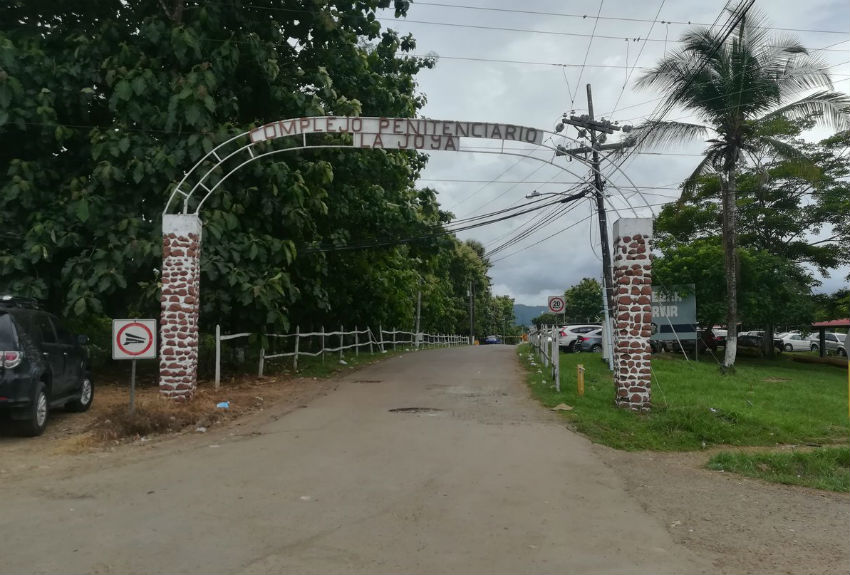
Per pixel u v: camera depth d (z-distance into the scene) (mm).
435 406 13055
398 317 36375
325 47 19328
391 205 23125
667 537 5941
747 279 28312
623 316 12617
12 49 14852
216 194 15539
